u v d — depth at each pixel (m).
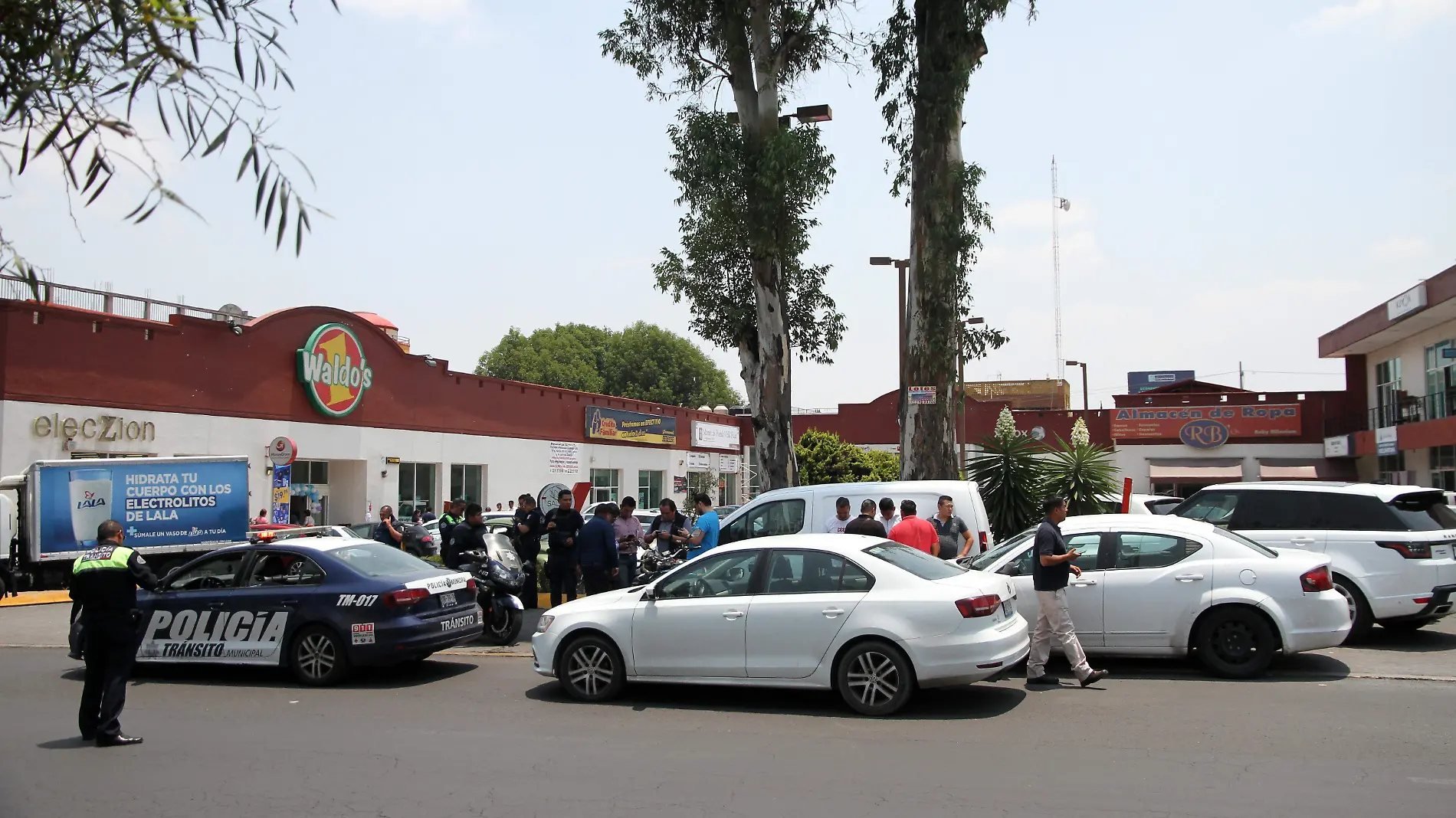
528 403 36.09
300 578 11.17
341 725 8.85
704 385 79.25
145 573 8.49
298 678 10.89
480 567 13.59
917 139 17.44
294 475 27.12
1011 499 18.08
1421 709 8.72
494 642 13.61
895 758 7.32
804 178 17.97
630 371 78.06
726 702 9.59
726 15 18.66
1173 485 45.44
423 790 6.70
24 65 3.51
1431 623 13.98
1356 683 9.91
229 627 11.09
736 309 19.75
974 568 11.22
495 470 34.38
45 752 7.96
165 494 21.08
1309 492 12.55
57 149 3.57
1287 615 9.95
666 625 9.39
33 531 19.88
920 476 17.09
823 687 8.88
